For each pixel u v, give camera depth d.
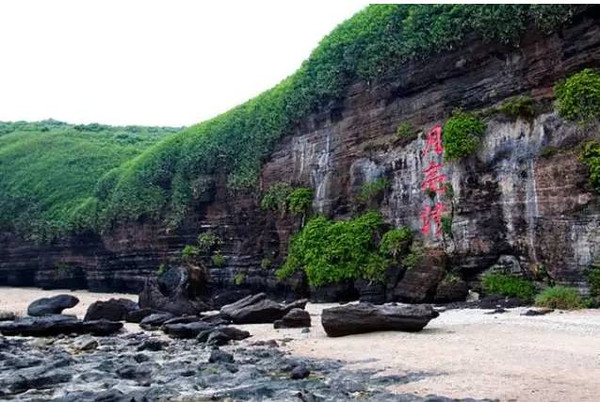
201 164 44.88
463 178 25.34
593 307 19.47
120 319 25.36
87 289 54.69
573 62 21.95
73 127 86.88
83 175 63.59
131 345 18.05
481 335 15.16
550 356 11.88
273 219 37.44
